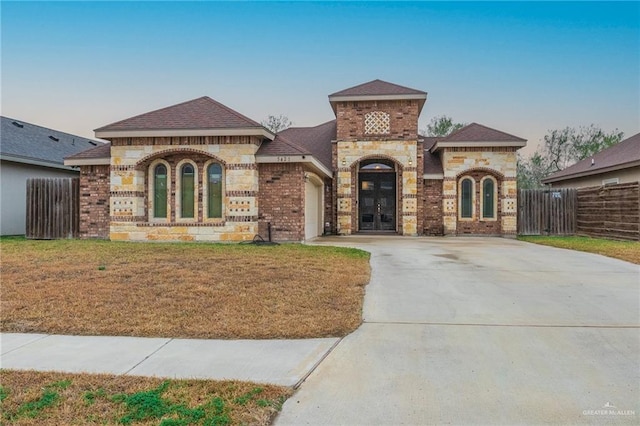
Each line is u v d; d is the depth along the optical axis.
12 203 18.19
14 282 7.43
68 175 20.88
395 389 3.67
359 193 21.36
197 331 5.14
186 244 13.13
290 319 5.54
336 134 20.89
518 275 8.56
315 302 6.29
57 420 3.07
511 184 18.86
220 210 14.40
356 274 8.34
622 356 4.40
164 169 14.73
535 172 39.53
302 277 7.91
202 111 14.86
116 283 7.35
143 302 6.23
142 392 3.51
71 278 7.73
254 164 14.06
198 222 14.26
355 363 4.25
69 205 15.97
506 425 3.07
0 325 5.35
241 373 3.98
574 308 6.15
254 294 6.68
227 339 4.92
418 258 10.92
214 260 9.69
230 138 14.11
